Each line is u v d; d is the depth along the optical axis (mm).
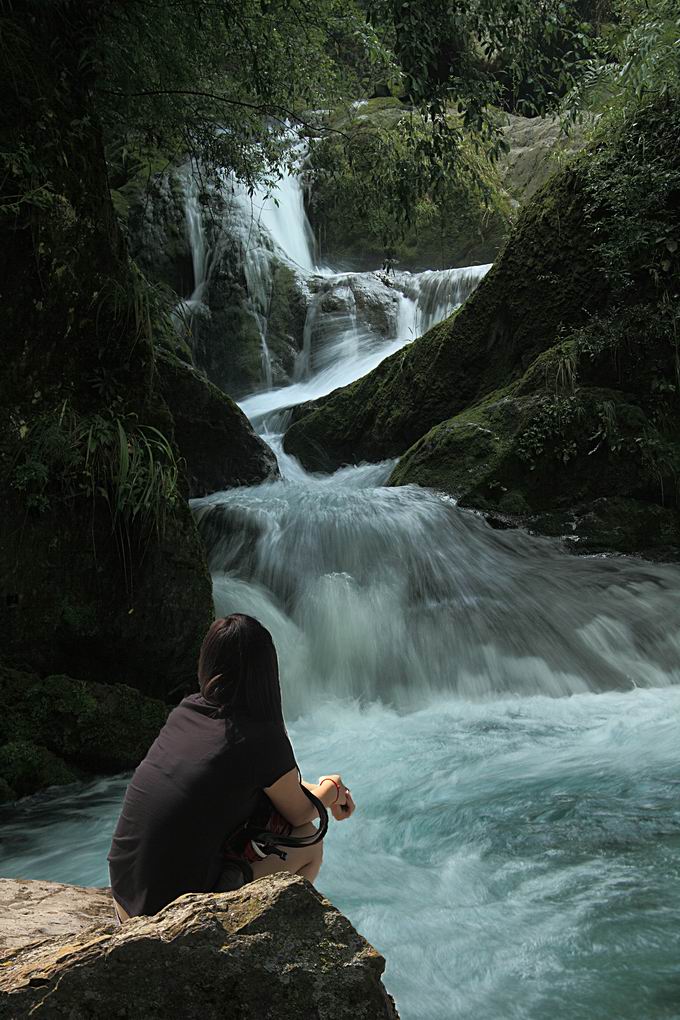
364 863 4367
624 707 7094
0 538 5914
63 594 6152
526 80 9328
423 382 11531
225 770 2359
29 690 5832
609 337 9789
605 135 10156
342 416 12367
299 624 7992
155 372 6996
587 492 9609
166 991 1852
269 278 16078
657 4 9602
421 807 5094
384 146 10000
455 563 8594
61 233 6141
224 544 8812
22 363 6078
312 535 8695
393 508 9086
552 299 10438
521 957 3393
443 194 10594
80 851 4812
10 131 5891
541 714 7043
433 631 7922
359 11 8719
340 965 1897
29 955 2000
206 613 6691
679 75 9391
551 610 8164
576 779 5422
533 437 9633
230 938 1896
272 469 11453
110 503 6285
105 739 5957
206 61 9250
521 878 4094
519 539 9117
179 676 6730
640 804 4930
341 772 5848
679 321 9578
